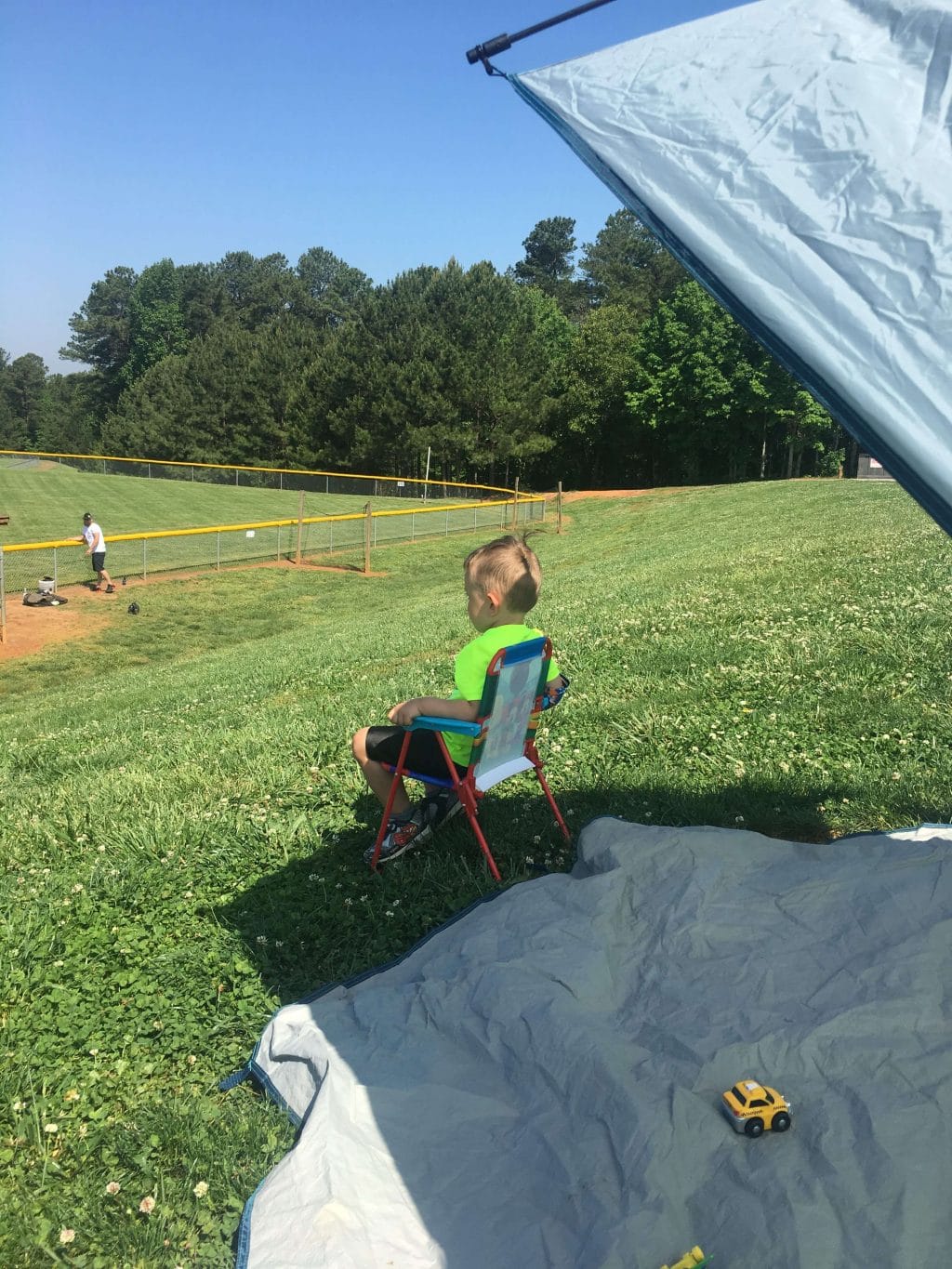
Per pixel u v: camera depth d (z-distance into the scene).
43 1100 2.90
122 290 113.19
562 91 3.14
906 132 2.55
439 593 24.69
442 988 3.02
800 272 2.41
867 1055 2.52
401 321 66.75
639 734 5.82
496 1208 2.26
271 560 30.33
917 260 2.32
